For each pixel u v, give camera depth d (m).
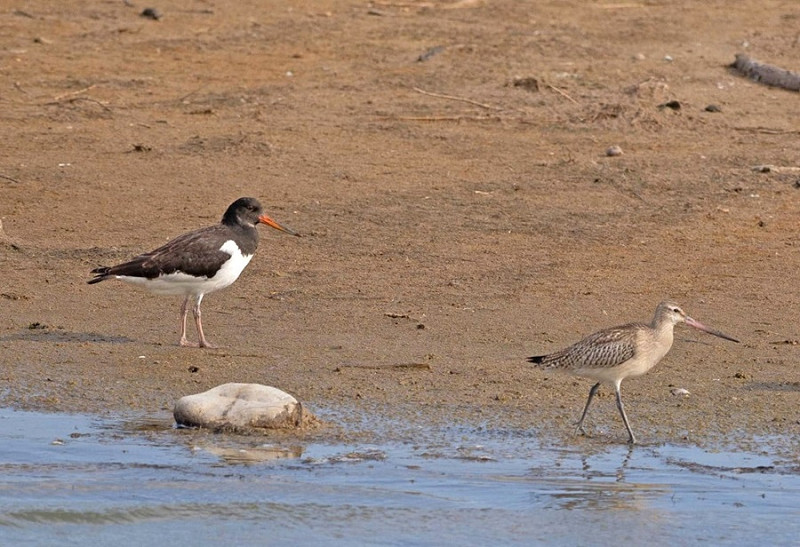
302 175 22.30
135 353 15.41
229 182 21.92
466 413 13.69
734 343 15.88
